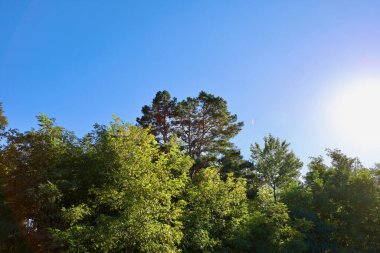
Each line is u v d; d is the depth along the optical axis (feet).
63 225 45.62
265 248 61.36
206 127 119.34
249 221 63.31
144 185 47.34
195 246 54.54
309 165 105.60
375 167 83.92
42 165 47.60
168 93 117.60
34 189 43.86
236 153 120.26
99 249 44.60
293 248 61.77
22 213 44.96
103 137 52.70
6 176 46.73
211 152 117.80
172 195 54.85
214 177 67.21
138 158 50.19
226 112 120.57
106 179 49.26
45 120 49.70
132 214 44.62
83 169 50.08
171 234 47.88
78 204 48.57
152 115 115.24
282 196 82.58
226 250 59.00
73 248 41.63
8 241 45.55
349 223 74.28
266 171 130.82
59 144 50.08
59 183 45.96
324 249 69.15
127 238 45.03
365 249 73.77
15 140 48.47
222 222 60.64
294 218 70.33
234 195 64.95
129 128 52.75
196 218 56.08
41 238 43.75
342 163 97.81
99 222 44.91
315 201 77.36
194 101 118.32
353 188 78.95
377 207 76.38
